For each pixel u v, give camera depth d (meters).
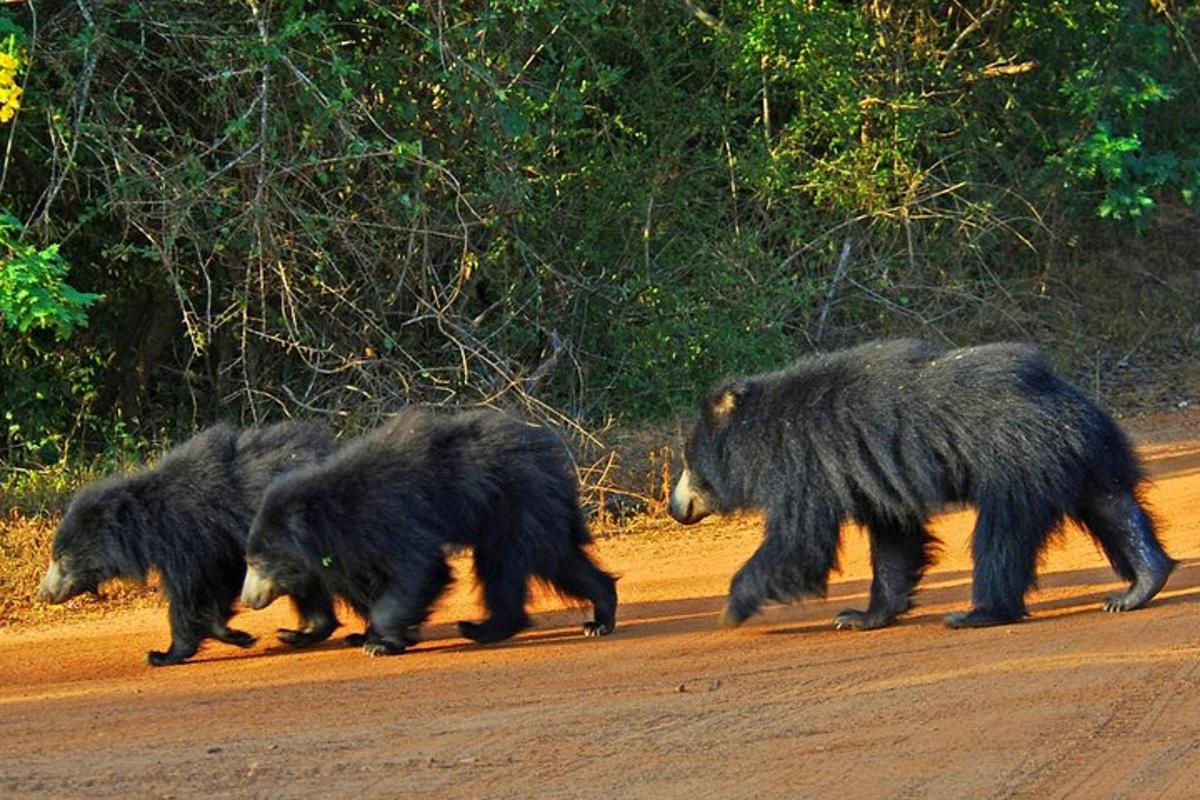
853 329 23.08
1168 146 28.34
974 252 24.30
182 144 17.59
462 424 11.15
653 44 22.70
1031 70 26.56
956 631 10.55
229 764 7.57
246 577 10.78
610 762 7.46
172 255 17.38
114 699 9.73
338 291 17.56
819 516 10.61
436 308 18.39
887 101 23.50
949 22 25.64
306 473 10.71
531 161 19.81
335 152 17.83
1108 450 10.66
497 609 11.10
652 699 8.88
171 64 17.20
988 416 10.38
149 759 7.77
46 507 16.50
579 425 18.06
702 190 22.75
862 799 6.76
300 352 17.88
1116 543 10.83
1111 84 25.73
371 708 8.98
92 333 19.67
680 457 18.09
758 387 10.92
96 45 16.33
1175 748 7.33
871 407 10.50
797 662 9.81
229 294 18.81
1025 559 10.49
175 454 11.48
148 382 19.98
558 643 11.10
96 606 13.60
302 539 10.52
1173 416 21.56
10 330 19.03
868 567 14.01
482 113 17.84
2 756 8.02
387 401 18.48
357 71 16.83
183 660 11.24
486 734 8.12
